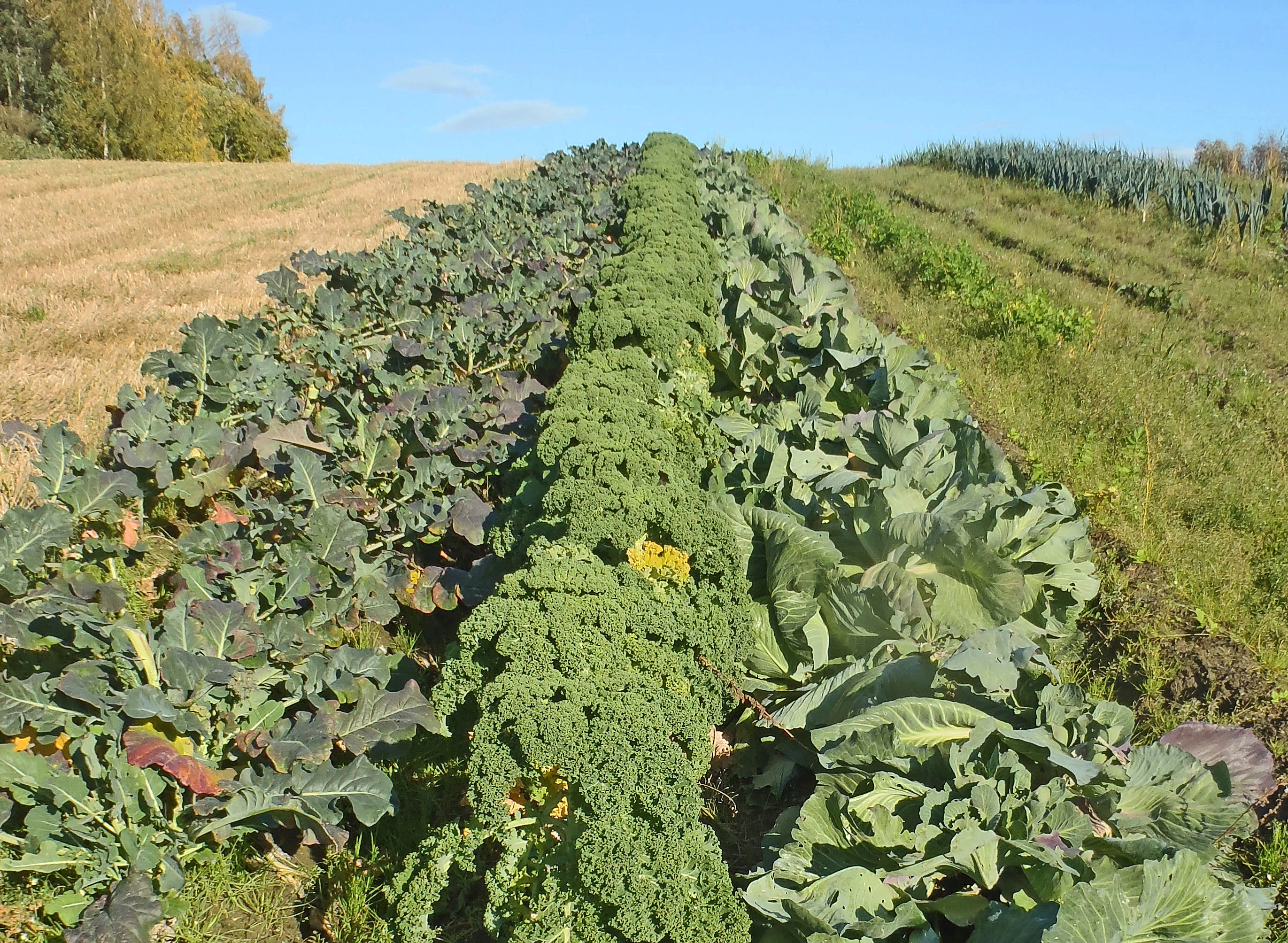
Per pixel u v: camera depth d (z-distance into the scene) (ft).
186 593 15.76
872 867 11.44
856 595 14.70
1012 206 75.05
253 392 24.23
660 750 10.87
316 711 14.44
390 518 20.80
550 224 46.52
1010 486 19.38
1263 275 49.90
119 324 38.68
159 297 43.96
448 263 37.27
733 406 26.86
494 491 22.50
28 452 24.02
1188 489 24.30
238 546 17.11
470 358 28.53
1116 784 11.81
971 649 13.06
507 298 33.65
